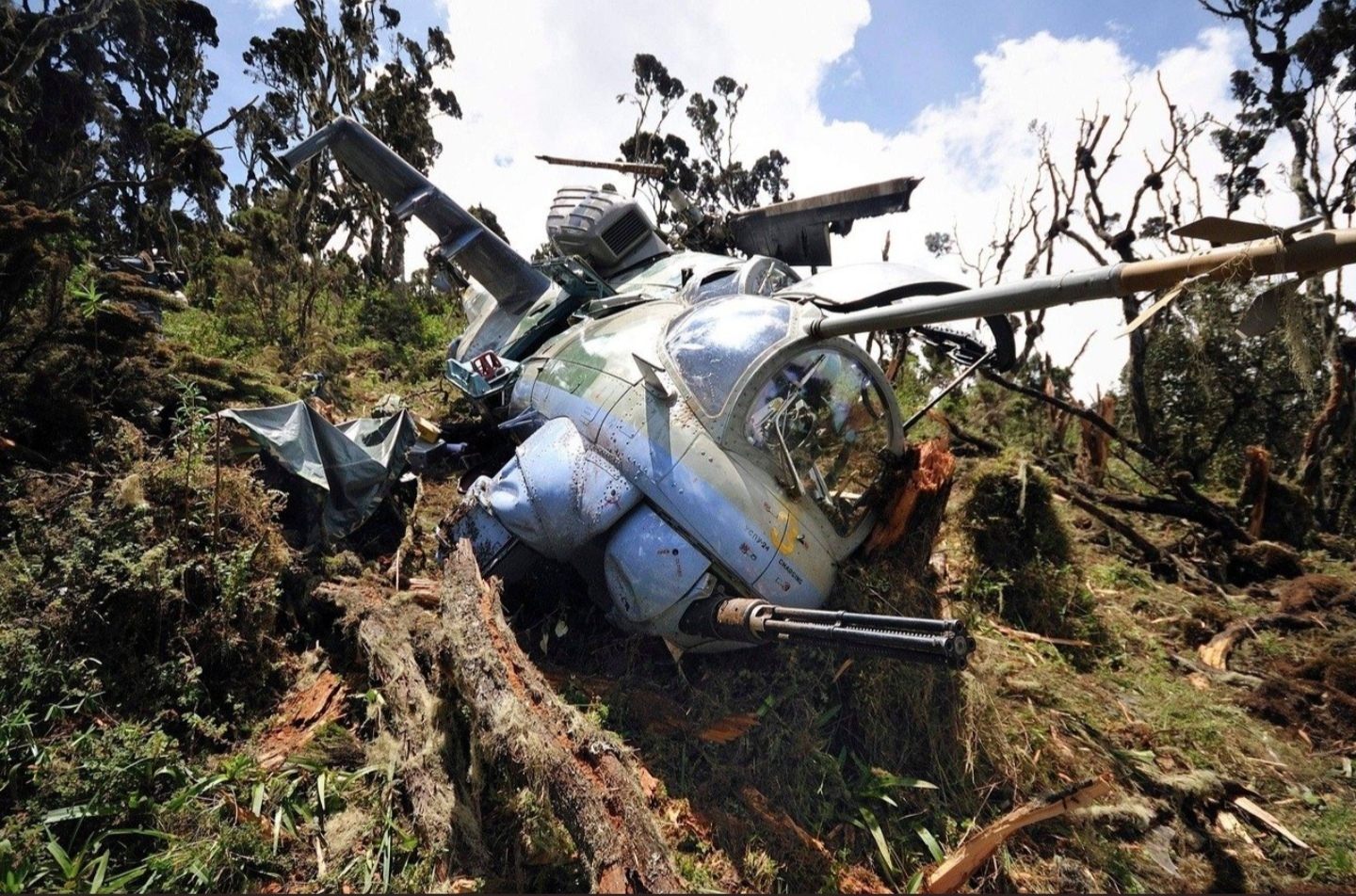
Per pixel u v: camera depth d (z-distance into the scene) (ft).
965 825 14.42
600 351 19.72
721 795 14.37
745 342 17.26
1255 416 44.06
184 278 54.75
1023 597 22.03
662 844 11.37
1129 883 13.71
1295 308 10.46
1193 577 28.32
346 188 85.51
